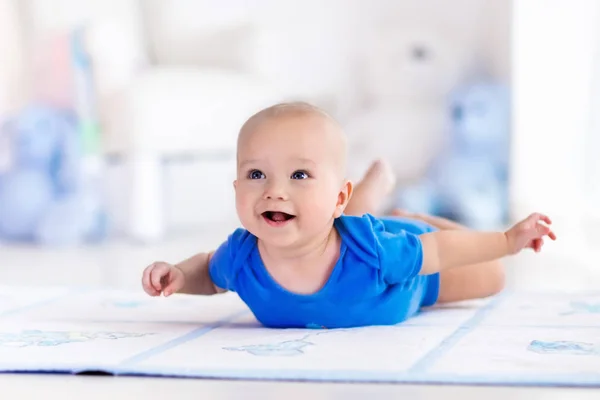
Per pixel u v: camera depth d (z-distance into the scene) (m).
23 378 1.25
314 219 1.47
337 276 1.53
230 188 4.49
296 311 1.57
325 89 4.92
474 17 4.80
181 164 4.34
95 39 3.66
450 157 4.41
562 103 3.46
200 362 1.29
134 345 1.44
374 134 4.59
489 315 1.72
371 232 1.53
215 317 1.78
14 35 4.03
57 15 3.96
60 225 3.75
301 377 1.20
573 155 3.45
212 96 3.77
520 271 2.71
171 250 3.38
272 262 1.55
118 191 4.00
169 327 1.64
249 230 1.50
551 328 1.56
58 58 3.79
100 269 2.90
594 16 3.40
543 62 3.51
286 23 4.84
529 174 3.56
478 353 1.33
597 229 3.41
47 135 3.80
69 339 1.51
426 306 1.82
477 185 4.24
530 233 1.58
